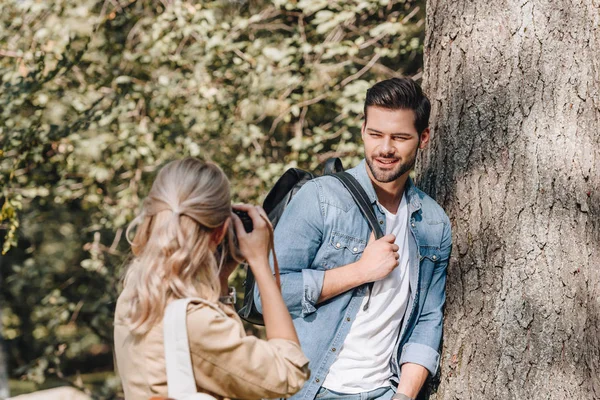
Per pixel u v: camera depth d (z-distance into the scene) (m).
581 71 2.58
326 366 2.47
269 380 1.83
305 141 6.00
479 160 2.67
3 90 5.67
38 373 6.83
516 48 2.64
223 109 6.15
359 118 6.04
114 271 6.84
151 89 6.01
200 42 6.07
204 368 1.81
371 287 2.48
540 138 2.59
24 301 7.94
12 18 6.23
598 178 2.55
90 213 7.23
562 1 2.61
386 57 6.66
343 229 2.49
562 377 2.52
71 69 6.04
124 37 6.46
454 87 2.77
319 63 6.32
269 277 1.98
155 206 1.88
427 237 2.61
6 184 5.70
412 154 2.47
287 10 6.49
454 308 2.70
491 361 2.60
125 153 5.95
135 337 1.84
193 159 1.94
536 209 2.57
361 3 5.79
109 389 7.29
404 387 2.51
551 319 2.54
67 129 5.83
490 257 2.63
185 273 1.84
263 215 2.01
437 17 2.86
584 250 2.54
